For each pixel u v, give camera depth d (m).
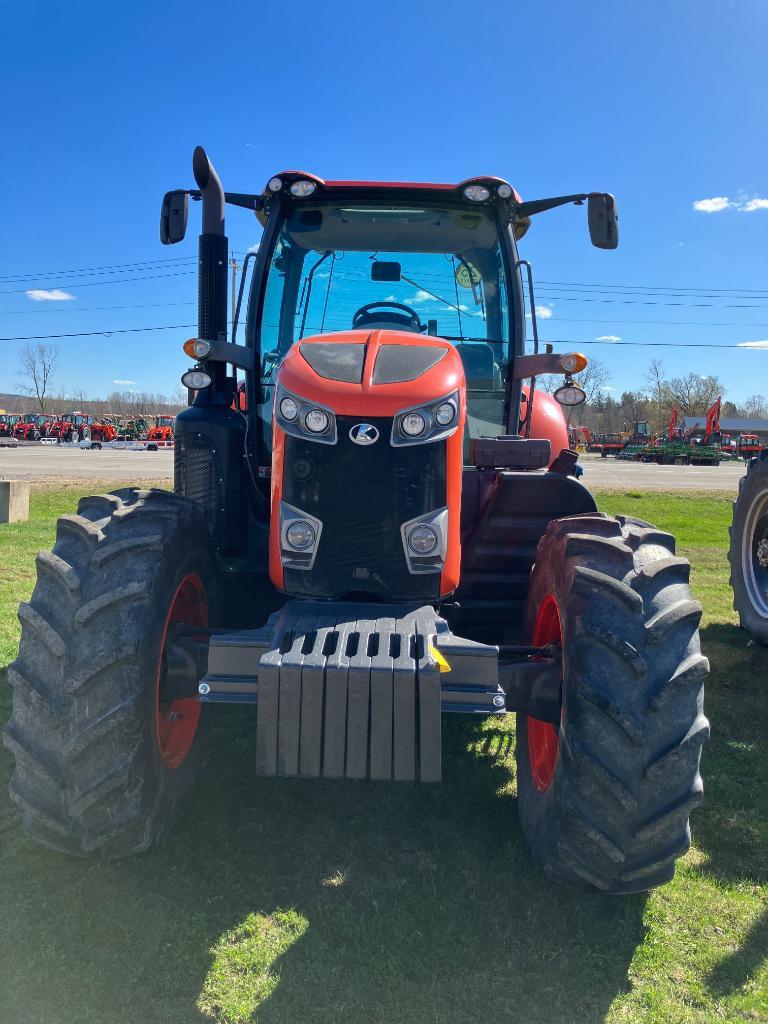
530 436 4.49
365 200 3.80
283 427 2.65
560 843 2.29
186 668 2.55
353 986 2.14
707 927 2.46
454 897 2.53
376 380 2.64
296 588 2.66
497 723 4.08
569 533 2.61
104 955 2.22
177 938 2.30
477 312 3.90
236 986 2.12
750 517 5.59
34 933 2.30
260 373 3.73
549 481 3.19
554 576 2.60
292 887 2.56
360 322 3.92
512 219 3.83
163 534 2.54
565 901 2.53
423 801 3.18
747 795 3.33
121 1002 2.06
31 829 2.41
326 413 2.60
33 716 2.31
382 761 2.21
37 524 10.26
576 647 2.29
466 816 3.06
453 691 2.28
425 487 2.60
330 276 3.92
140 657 2.33
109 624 2.33
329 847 2.80
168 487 15.70
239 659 2.35
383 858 2.74
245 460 3.52
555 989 2.16
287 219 3.86
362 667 2.22
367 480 2.60
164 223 3.77
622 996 2.15
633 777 2.19
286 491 2.65
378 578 2.62
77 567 2.41
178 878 2.58
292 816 3.02
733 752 3.79
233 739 3.73
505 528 3.24
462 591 3.33
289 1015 2.03
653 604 2.30
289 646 2.32
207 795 3.16
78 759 2.28
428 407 2.61
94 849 2.40
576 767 2.23
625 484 21.56
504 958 2.27
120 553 2.42
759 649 5.50
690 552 9.71
